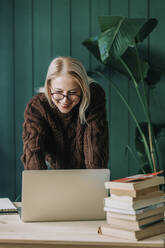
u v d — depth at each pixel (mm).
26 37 3545
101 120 1944
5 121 3564
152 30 3113
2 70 3557
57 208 1583
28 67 3549
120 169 3500
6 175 3561
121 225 1361
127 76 3217
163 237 1359
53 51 3529
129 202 1340
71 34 3514
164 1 3451
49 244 1339
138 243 1300
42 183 1575
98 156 1902
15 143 3559
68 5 3512
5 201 1813
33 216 1568
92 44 3279
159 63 3457
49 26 3529
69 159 2035
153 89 3379
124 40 2600
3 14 3553
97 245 1324
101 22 2717
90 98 1928
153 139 3096
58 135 1972
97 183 1606
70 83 1737
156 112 3463
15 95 3559
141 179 1408
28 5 3537
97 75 3498
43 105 1918
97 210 1605
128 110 3480
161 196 1424
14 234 1388
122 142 3498
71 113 1936
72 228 1473
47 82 1802
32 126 1905
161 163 3418
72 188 1591
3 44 3551
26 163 1887
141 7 3471
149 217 1370
